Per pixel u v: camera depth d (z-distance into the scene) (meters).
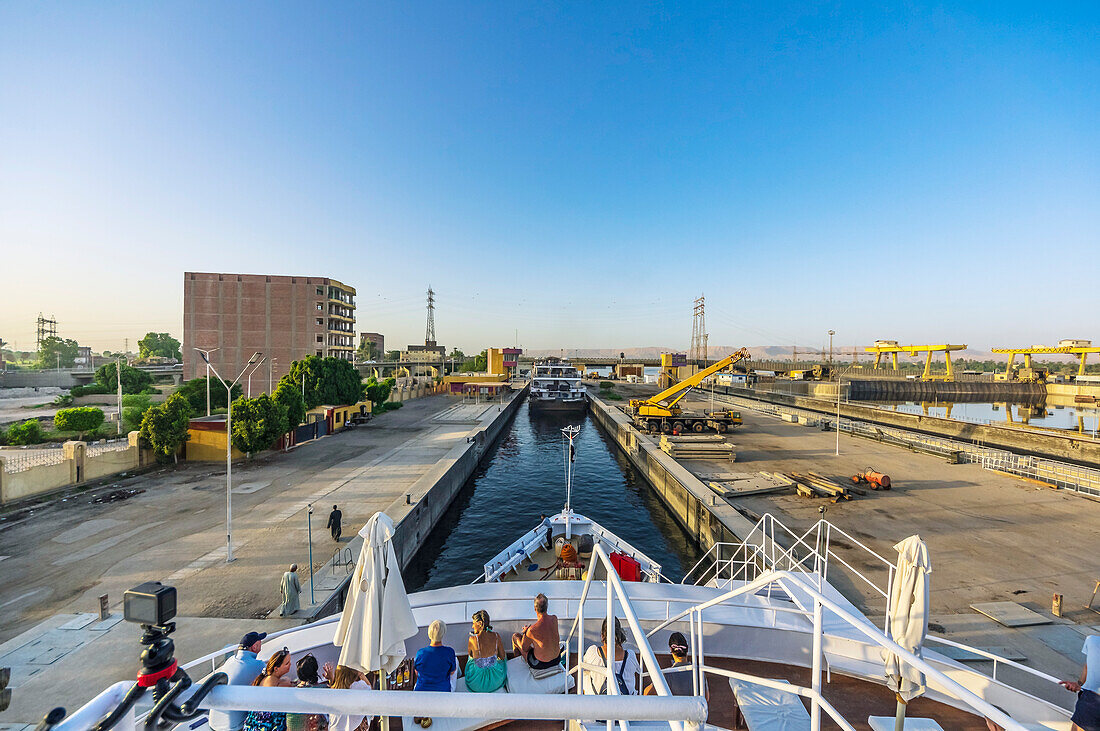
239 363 74.00
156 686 1.79
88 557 16.97
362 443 38.72
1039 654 11.61
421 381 92.88
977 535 19.16
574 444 51.38
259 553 17.38
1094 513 21.83
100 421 41.72
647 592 8.08
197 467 29.89
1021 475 28.83
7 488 22.42
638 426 45.09
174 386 70.69
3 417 52.09
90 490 24.88
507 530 25.75
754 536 18.67
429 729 5.63
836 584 15.33
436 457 32.94
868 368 149.50
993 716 2.63
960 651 11.78
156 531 19.36
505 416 64.06
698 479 27.31
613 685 3.83
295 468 29.81
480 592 8.00
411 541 21.34
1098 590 14.71
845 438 42.31
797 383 98.38
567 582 8.38
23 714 9.76
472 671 5.99
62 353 149.12
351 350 86.12
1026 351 99.75
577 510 29.02
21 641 12.09
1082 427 59.84
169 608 1.88
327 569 16.16
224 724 4.96
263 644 6.92
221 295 73.62
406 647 7.14
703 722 1.72
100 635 12.34
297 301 75.75
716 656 7.37
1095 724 4.87
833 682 6.85
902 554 5.59
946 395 92.75
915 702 6.50
